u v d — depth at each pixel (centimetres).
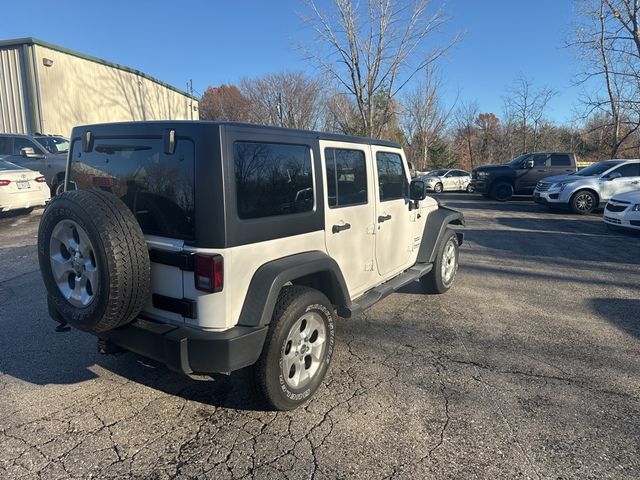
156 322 275
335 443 267
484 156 4578
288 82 3419
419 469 245
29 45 1523
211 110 4369
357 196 378
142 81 2188
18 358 372
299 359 300
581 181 1372
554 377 348
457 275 652
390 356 383
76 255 265
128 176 287
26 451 256
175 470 243
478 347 402
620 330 445
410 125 3356
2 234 902
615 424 287
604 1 1658
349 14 1242
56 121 1647
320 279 336
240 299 265
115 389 327
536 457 255
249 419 292
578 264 725
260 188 276
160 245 267
